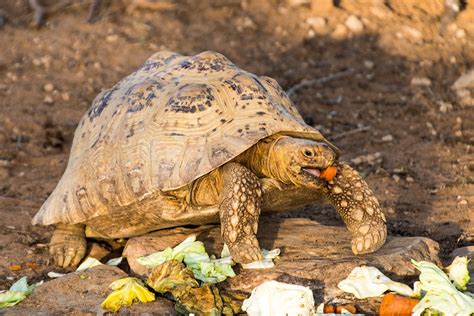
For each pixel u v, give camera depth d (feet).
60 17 59.47
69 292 25.17
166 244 27.25
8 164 41.42
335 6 57.98
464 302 22.39
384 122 44.88
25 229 33.27
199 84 27.50
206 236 27.99
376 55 52.60
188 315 23.34
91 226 29.25
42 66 52.70
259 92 27.12
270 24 56.39
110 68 52.06
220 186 26.03
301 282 24.32
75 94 49.26
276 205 27.37
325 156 24.75
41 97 49.03
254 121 26.14
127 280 24.13
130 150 27.12
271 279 24.31
